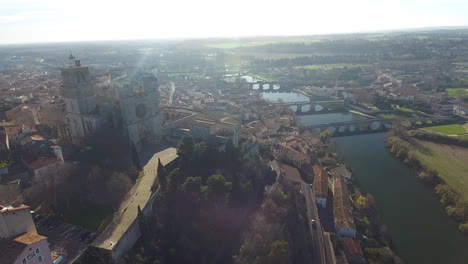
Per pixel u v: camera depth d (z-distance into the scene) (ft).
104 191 467.93
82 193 462.19
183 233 438.81
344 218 514.68
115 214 424.87
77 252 360.28
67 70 593.42
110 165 531.50
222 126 624.18
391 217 561.84
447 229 531.09
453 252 482.28
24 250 287.48
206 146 558.97
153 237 418.92
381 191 645.51
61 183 460.14
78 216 424.05
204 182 515.09
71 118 635.25
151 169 532.32
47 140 589.73
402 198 621.72
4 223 299.99
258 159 653.71
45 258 314.35
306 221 535.19
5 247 288.30
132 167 523.29
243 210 515.91
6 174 487.61
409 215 567.59
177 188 478.18
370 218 541.75
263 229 468.34
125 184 479.00
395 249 487.20
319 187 595.47
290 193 570.46
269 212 502.79
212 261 438.81
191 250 422.82
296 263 453.58
